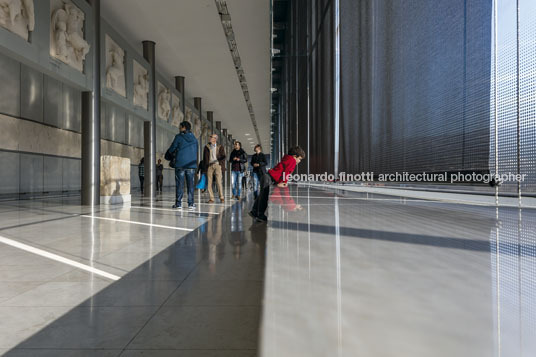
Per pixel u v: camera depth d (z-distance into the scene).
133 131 18.33
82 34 8.19
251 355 1.18
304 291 0.59
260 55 14.97
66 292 1.89
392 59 6.06
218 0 10.56
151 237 3.62
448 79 4.27
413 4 5.06
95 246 3.16
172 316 1.54
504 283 0.61
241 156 10.59
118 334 1.37
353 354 0.34
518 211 2.29
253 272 2.22
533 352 0.32
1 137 10.26
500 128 3.53
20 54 6.28
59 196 12.61
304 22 12.16
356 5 8.34
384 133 6.60
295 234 1.29
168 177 22.53
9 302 1.75
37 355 1.21
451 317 0.44
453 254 0.89
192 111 21.56
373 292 0.57
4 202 9.38
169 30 12.41
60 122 12.88
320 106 12.09
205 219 5.23
